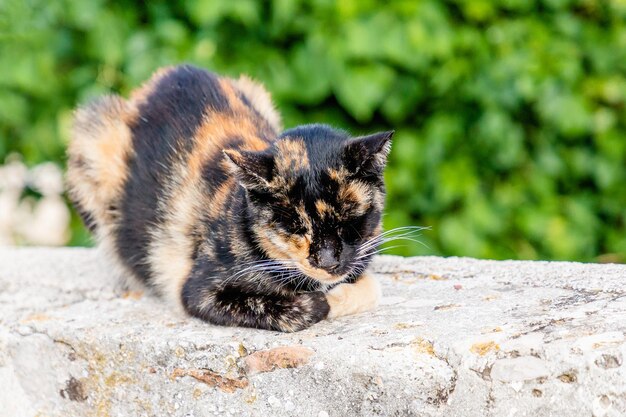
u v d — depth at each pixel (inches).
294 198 163.0
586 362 133.3
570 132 274.8
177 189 193.2
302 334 160.7
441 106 277.3
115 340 167.0
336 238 165.0
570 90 272.7
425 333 149.4
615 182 291.6
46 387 174.6
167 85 213.0
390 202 277.3
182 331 167.5
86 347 169.9
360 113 263.1
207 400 159.9
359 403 148.3
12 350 176.1
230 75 253.1
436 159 274.8
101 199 211.5
